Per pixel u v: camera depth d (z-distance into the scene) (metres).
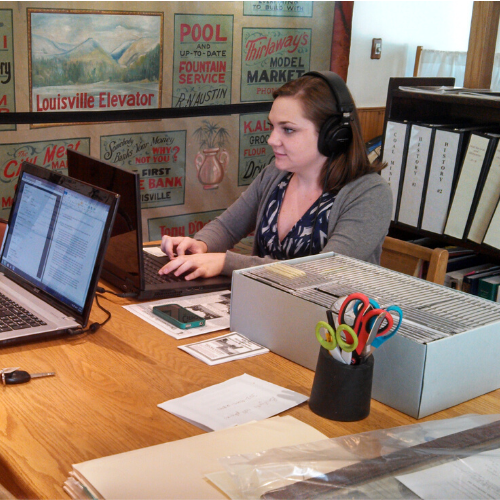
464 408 1.06
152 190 2.72
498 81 2.61
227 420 0.99
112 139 2.56
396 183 2.57
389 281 1.30
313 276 1.32
